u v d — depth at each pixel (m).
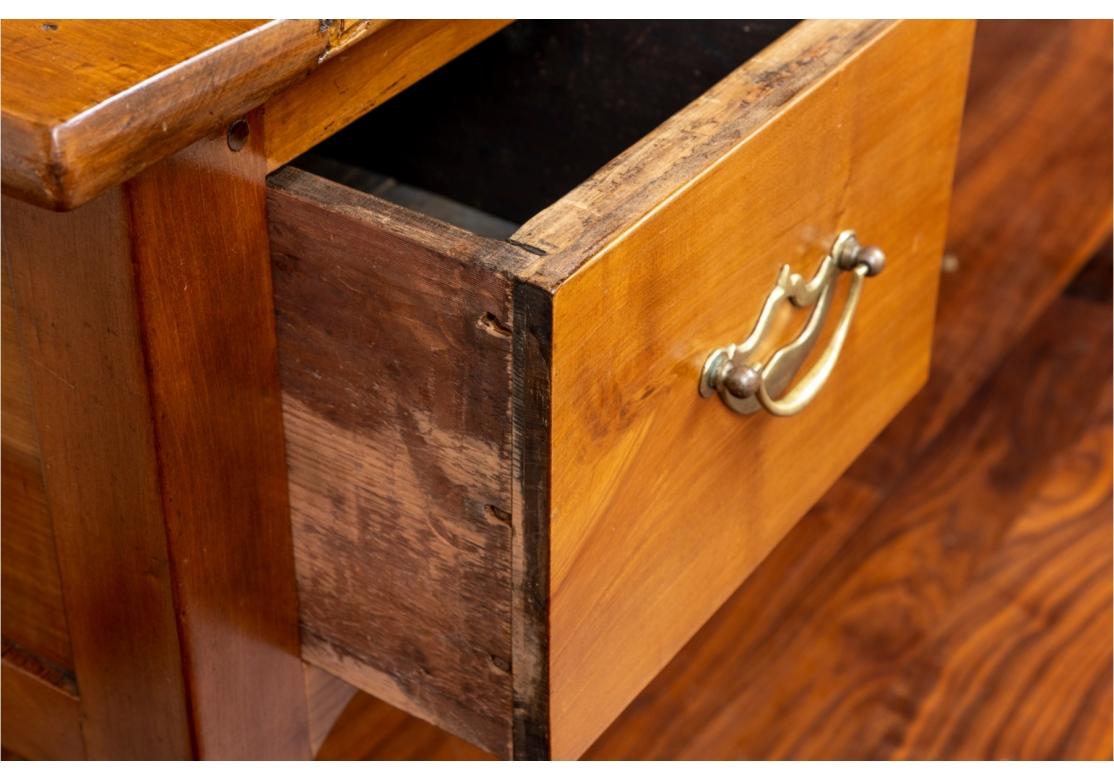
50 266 0.51
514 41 0.80
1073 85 1.12
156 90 0.42
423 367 0.51
